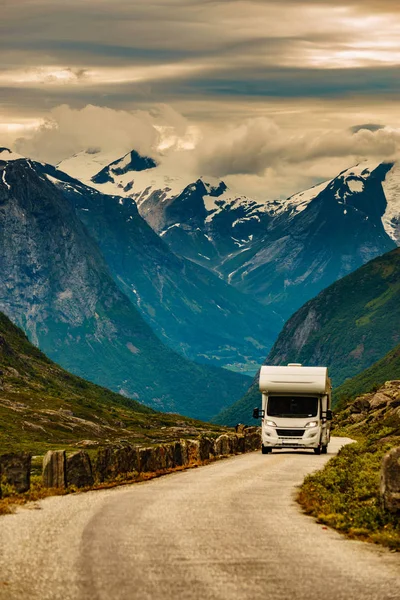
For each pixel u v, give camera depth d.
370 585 28.38
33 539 34.81
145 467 70.06
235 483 60.94
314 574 29.75
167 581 27.89
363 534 38.88
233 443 100.12
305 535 38.03
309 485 56.44
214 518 42.16
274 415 96.56
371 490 51.09
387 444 89.06
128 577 28.28
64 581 27.52
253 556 32.50
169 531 37.56
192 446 86.19
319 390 95.69
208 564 30.70
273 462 82.88
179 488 57.00
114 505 46.56
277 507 47.16
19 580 27.58
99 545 33.66
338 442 125.12
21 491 51.34
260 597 26.27
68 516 41.84
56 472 55.03
